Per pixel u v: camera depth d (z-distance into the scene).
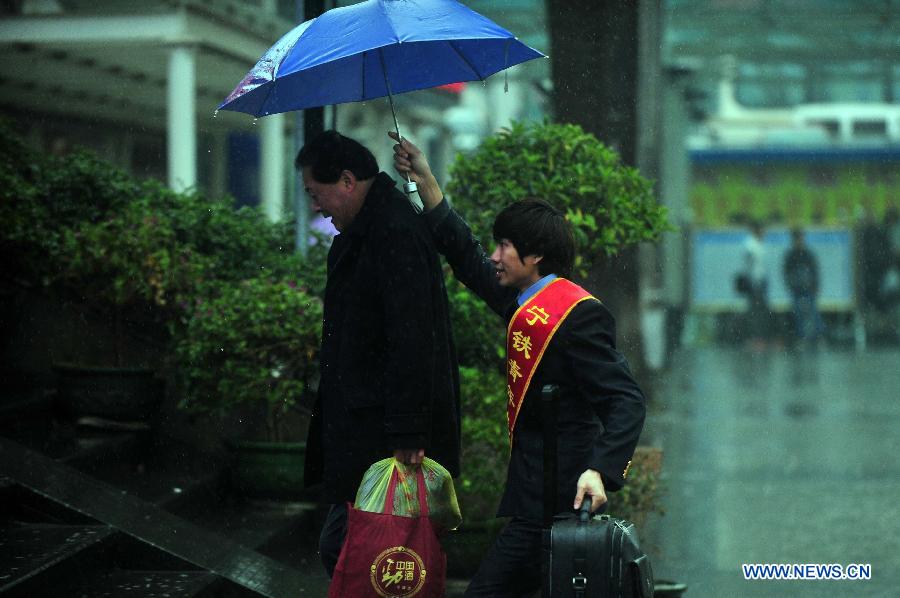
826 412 21.27
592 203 9.97
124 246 11.23
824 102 52.16
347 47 6.52
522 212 6.19
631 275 19.52
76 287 11.58
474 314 9.93
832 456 16.97
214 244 12.52
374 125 37.47
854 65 49.22
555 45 14.98
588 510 5.66
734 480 15.33
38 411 11.09
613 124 14.95
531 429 6.15
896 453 17.19
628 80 14.94
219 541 9.02
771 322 41.09
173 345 11.15
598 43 14.88
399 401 6.38
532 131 10.35
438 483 6.50
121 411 11.02
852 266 41.06
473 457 9.81
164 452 11.48
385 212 6.59
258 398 10.49
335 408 6.69
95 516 8.52
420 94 37.97
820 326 39.38
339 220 6.75
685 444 17.81
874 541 12.45
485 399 9.62
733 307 40.03
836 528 12.99
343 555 6.43
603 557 5.59
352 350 6.63
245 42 24.69
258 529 10.12
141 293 11.23
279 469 10.65
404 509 6.39
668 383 25.50
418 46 7.28
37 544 7.95
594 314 5.98
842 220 42.47
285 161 29.06
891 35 36.66
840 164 42.78
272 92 7.05
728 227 40.53
